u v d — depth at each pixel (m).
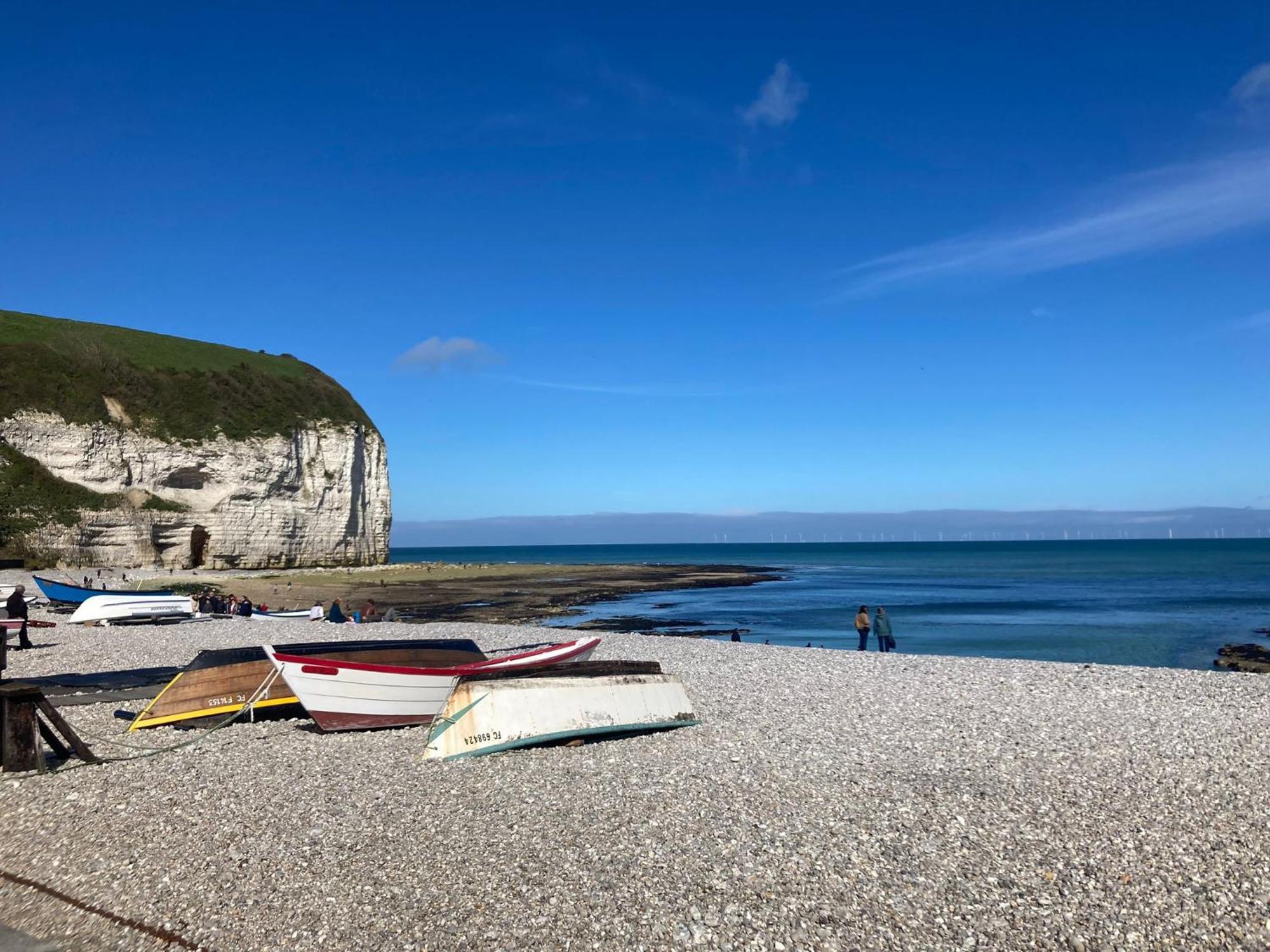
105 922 6.83
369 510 91.38
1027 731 13.32
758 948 6.25
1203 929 6.55
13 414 63.66
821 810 9.33
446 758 11.91
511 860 7.93
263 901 7.12
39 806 9.97
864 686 17.75
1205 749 12.08
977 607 55.22
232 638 27.48
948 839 8.41
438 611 50.25
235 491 73.94
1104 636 38.94
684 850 8.12
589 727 12.84
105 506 64.75
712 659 22.47
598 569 112.94
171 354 82.88
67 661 22.31
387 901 7.08
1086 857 7.95
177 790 10.49
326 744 13.05
